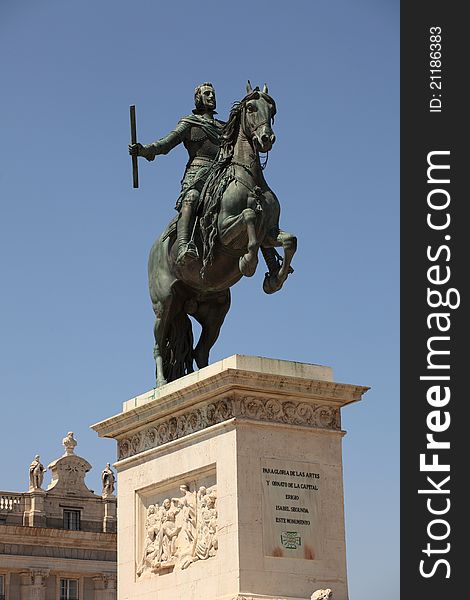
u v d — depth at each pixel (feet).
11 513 218.79
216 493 49.83
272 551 48.67
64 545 220.64
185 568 50.62
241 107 52.08
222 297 56.03
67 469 225.76
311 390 50.65
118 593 53.88
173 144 55.67
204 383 50.34
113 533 224.74
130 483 54.34
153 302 56.29
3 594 214.90
